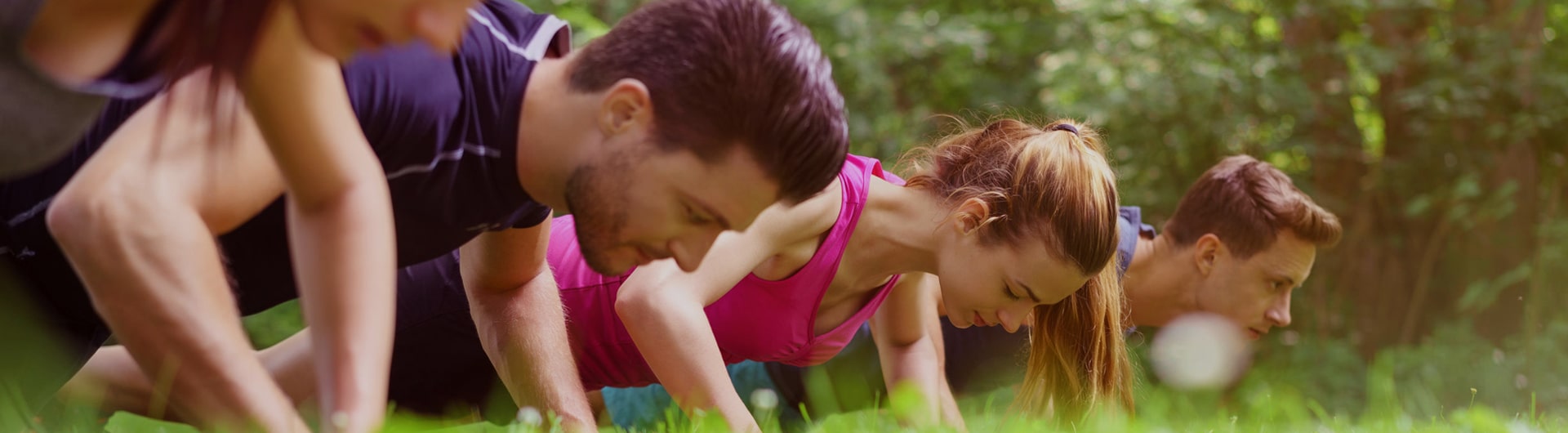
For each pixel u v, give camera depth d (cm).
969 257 290
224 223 163
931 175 300
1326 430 300
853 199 294
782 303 304
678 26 173
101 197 147
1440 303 981
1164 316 437
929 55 993
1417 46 959
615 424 416
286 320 780
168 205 150
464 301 320
